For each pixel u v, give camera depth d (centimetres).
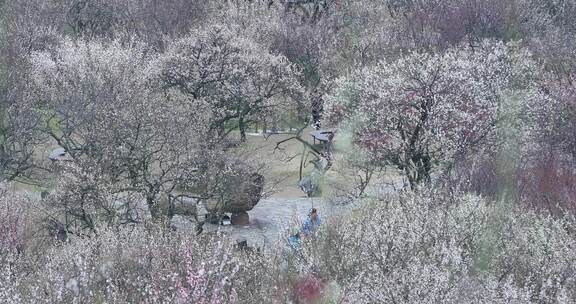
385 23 5825
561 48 4053
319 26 6156
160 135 2819
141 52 4747
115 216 2483
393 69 3447
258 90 4591
